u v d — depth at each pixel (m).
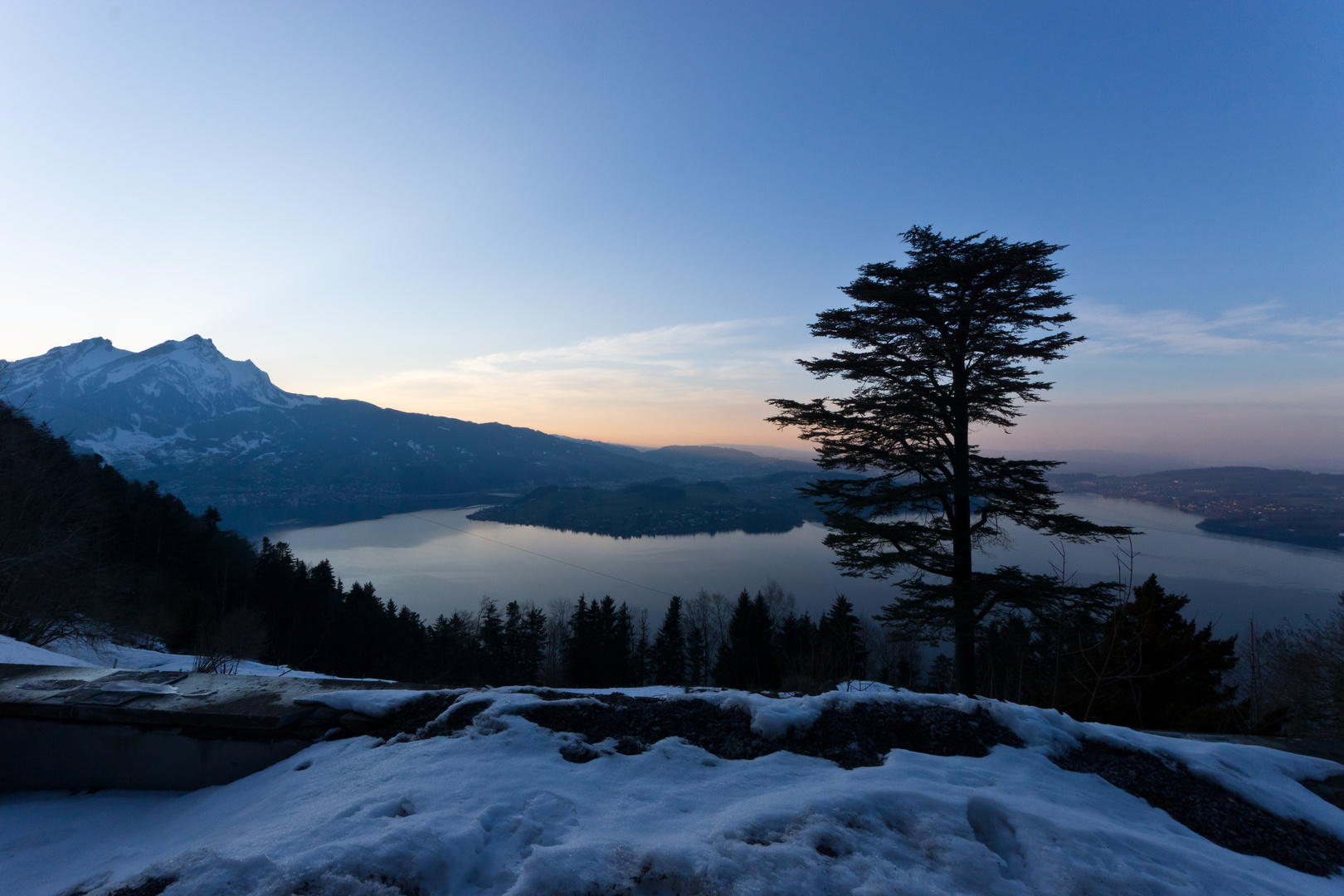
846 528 12.91
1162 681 8.62
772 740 3.10
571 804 2.46
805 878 1.95
